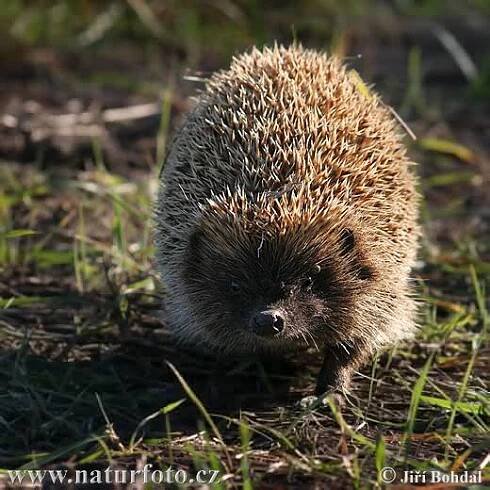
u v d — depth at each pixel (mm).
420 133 15562
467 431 7863
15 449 7750
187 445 7543
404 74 17891
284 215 8336
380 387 8852
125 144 14562
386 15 20656
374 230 8797
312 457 7441
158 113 15469
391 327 9023
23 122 14805
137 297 10250
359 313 8727
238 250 8438
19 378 8508
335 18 19578
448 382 8844
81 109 15750
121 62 17969
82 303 10148
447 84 17750
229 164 8641
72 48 18234
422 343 9531
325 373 8766
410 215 9375
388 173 9078
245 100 8938
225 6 19078
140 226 12125
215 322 8797
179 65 17828
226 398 8656
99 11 19219
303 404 8438
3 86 16562
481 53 19016
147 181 12891
